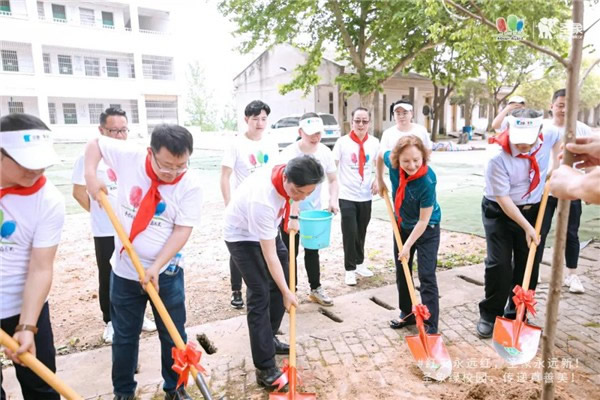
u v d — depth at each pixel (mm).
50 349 2230
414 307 3096
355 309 4000
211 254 5816
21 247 2025
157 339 3518
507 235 3404
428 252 3363
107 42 26172
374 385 2834
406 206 3381
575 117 1696
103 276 3285
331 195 4234
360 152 4434
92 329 3768
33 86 24172
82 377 3000
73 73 25766
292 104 25562
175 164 2215
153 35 27719
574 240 4133
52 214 2023
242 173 4000
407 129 4547
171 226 2467
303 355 3221
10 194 1932
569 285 4289
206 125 50250
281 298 3168
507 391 2707
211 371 3037
